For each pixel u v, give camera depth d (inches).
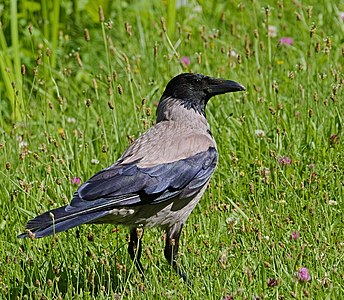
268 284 406.6
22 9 788.0
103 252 473.7
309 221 486.0
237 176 538.9
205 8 794.2
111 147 573.6
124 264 465.4
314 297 416.5
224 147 572.4
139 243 472.7
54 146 580.1
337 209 505.4
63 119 593.0
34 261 458.9
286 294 419.2
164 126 492.4
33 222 413.1
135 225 463.8
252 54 660.7
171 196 459.8
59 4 746.8
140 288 427.5
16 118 648.4
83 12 804.6
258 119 589.9
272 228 479.8
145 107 595.2
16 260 465.4
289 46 699.4
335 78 579.2
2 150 590.2
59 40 778.2
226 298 400.5
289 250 457.4
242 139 576.7
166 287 442.3
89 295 433.7
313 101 602.2
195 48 722.2
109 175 444.1
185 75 501.0
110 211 438.3
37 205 510.9
